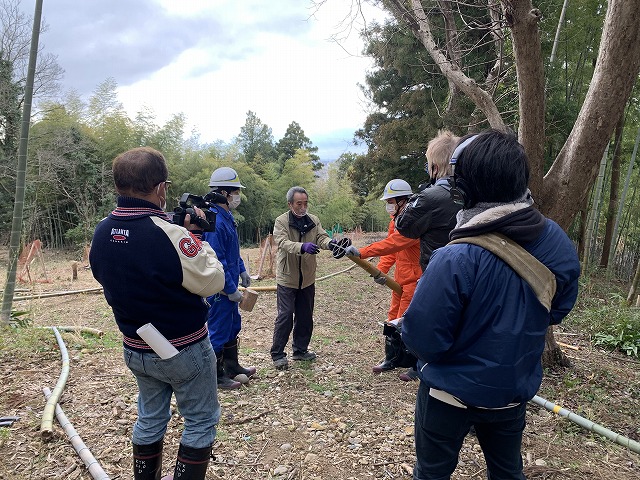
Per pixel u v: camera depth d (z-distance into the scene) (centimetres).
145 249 200
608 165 1157
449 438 186
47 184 1884
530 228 167
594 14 973
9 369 423
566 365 466
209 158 2158
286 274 450
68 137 1912
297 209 451
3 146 1698
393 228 429
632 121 1214
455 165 178
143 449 228
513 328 164
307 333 479
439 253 172
